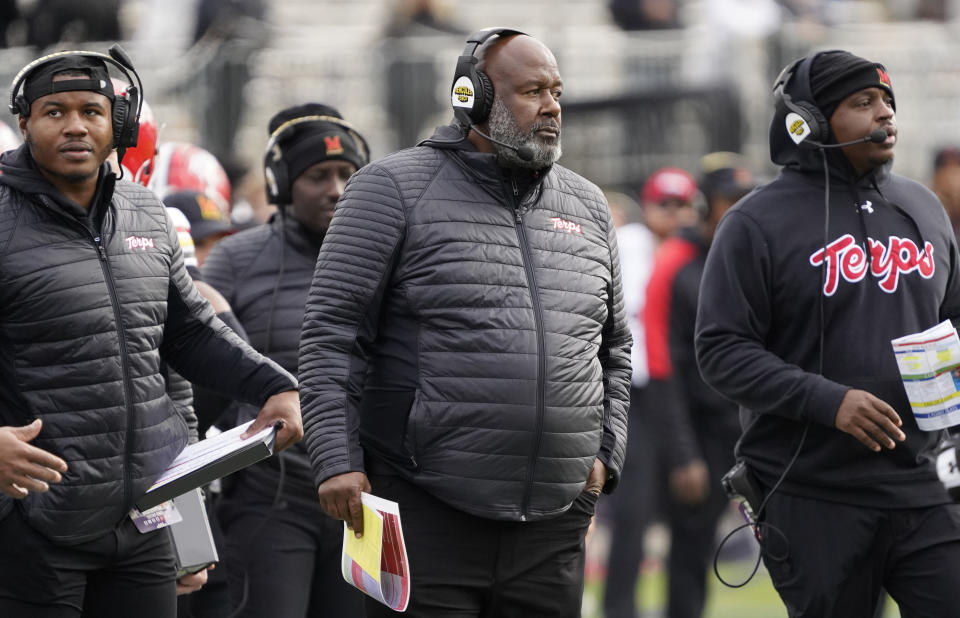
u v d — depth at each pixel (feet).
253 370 51.55
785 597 56.44
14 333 47.11
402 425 48.96
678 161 148.97
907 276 56.24
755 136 150.71
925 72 158.71
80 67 47.50
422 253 49.01
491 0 177.27
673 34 152.66
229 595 63.26
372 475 50.06
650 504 93.50
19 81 47.55
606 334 53.83
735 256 56.49
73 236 47.85
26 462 44.83
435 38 149.79
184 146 73.77
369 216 49.44
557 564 50.80
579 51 153.48
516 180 50.31
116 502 48.03
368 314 49.29
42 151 47.09
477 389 48.26
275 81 146.61
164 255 50.34
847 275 55.57
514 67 49.70
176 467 49.47
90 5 133.39
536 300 49.34
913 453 54.90
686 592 91.66
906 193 57.72
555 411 48.88
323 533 63.57
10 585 47.80
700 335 56.85
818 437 55.11
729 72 149.38
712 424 91.76
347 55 147.64
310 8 181.37
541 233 50.31
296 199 65.77
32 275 46.91
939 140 158.10
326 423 48.32
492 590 50.06
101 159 48.01
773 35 151.94
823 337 55.52
